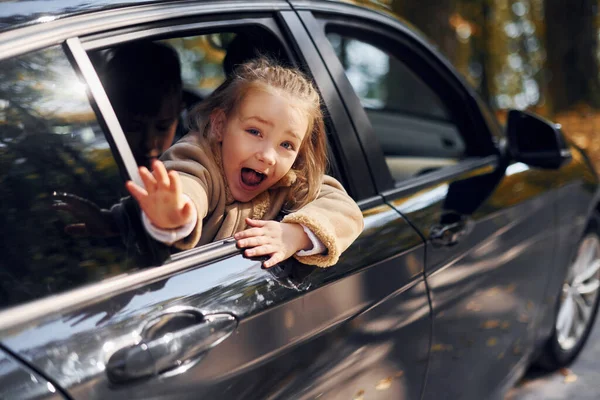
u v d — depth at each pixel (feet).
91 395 3.59
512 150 8.94
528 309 8.86
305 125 5.24
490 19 38.45
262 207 5.43
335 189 5.63
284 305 4.70
